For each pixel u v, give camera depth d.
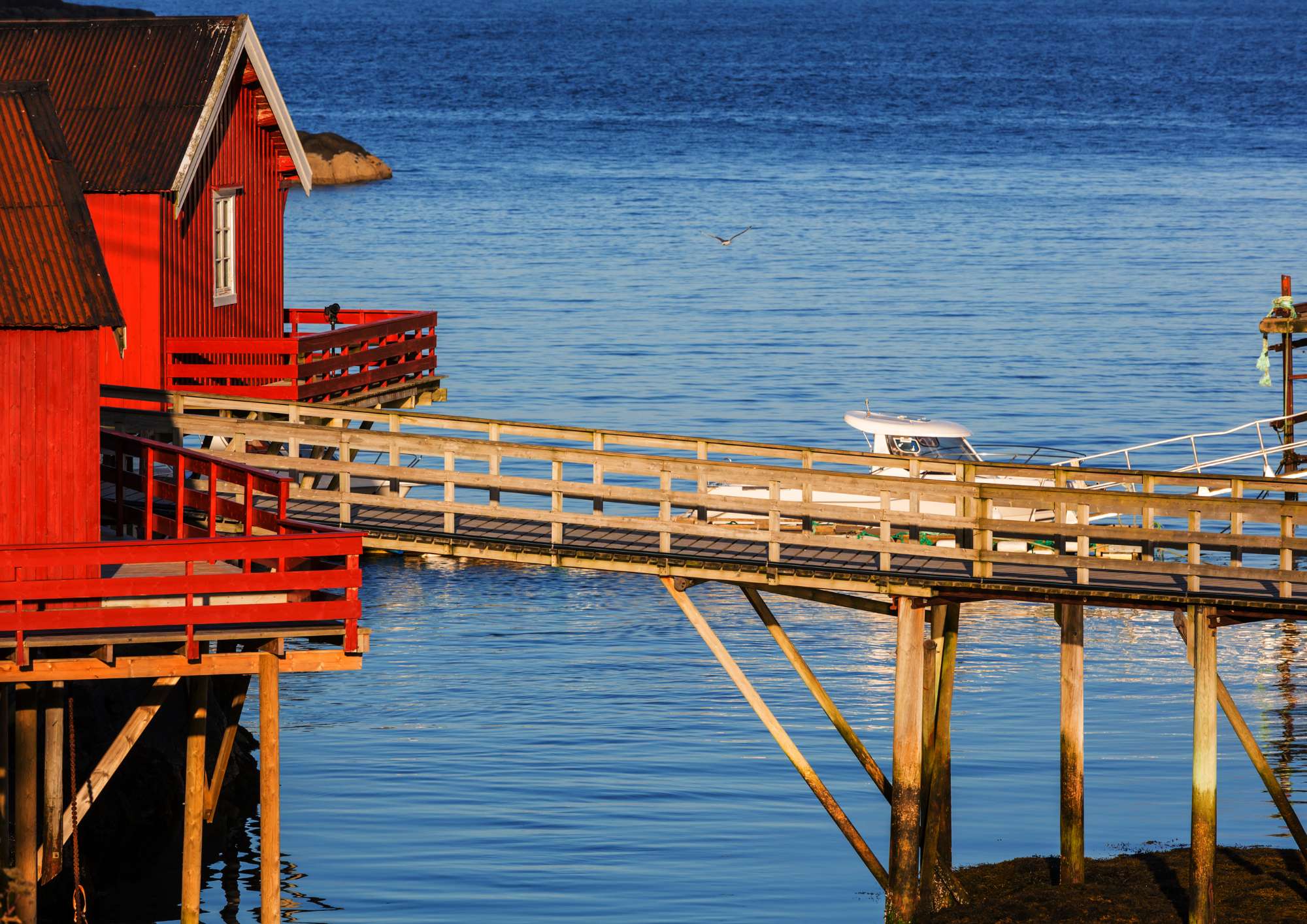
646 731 99.31
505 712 102.06
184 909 65.94
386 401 114.81
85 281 64.88
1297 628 123.06
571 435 80.88
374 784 89.94
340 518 78.94
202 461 69.69
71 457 65.56
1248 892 71.44
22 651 58.38
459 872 78.88
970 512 69.38
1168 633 121.88
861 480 70.50
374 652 113.81
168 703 85.69
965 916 70.25
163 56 107.44
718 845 83.00
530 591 130.50
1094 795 89.62
